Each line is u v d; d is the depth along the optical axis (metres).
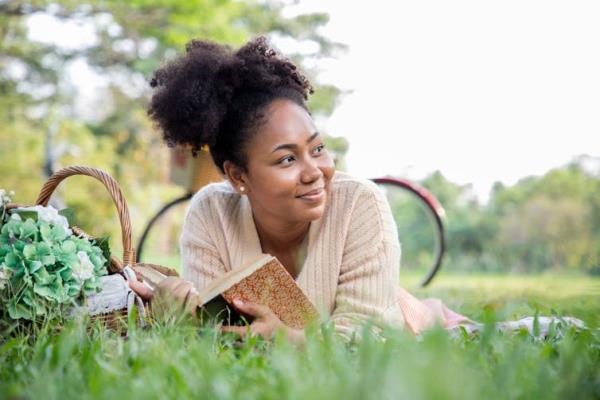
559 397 1.76
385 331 2.19
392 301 2.94
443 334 1.77
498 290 6.70
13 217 2.75
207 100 2.80
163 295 2.63
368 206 2.96
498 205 13.87
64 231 2.74
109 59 15.94
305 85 2.90
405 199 12.01
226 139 2.83
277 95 2.79
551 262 13.09
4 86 15.29
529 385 1.85
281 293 2.56
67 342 2.12
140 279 2.86
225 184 3.21
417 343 2.06
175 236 13.80
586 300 4.97
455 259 13.40
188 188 4.80
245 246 3.01
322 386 1.75
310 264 2.94
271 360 2.12
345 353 2.15
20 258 2.61
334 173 2.98
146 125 16.19
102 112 16.64
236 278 2.53
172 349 2.16
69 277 2.63
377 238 2.94
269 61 2.84
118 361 2.11
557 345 2.43
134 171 15.41
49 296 2.60
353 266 2.93
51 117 14.61
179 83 2.85
